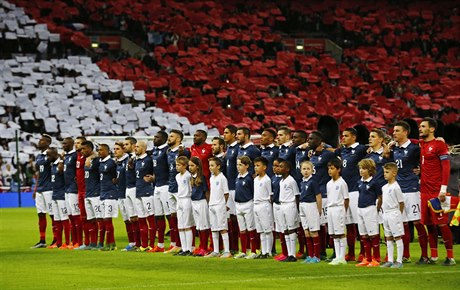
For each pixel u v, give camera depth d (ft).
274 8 286.87
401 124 79.92
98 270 75.56
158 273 72.38
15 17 242.58
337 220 77.56
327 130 94.38
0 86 214.07
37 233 122.31
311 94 245.45
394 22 290.15
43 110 210.18
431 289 60.59
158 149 95.25
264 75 252.83
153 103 229.66
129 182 96.68
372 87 253.65
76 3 261.03
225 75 249.14
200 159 93.04
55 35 241.55
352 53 270.87
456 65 270.67
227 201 87.30
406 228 79.77
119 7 263.29
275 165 81.56
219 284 64.28
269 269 73.97
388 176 74.69
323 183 83.76
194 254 88.48
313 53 273.54
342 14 288.30
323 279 66.33
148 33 260.21
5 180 195.00
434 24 289.94
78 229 101.09
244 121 224.74
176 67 245.86
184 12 272.10
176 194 92.12
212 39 264.52
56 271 75.31
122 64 242.99
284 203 81.05
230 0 285.43
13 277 71.31
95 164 98.32
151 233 96.22
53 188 102.12
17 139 185.26
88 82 226.99
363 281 65.00
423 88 256.11
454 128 112.37
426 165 76.74
